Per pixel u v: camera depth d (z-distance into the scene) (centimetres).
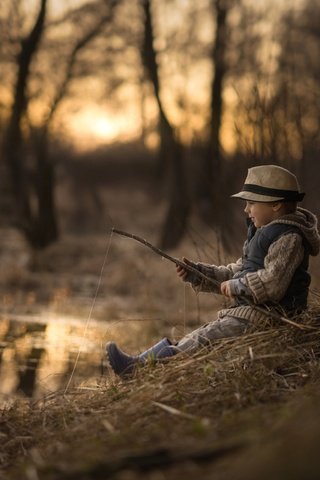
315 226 1071
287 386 945
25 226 4106
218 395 927
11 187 4666
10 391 1513
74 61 5409
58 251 3931
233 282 1044
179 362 1034
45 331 2203
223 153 2477
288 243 1038
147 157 7394
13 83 5097
